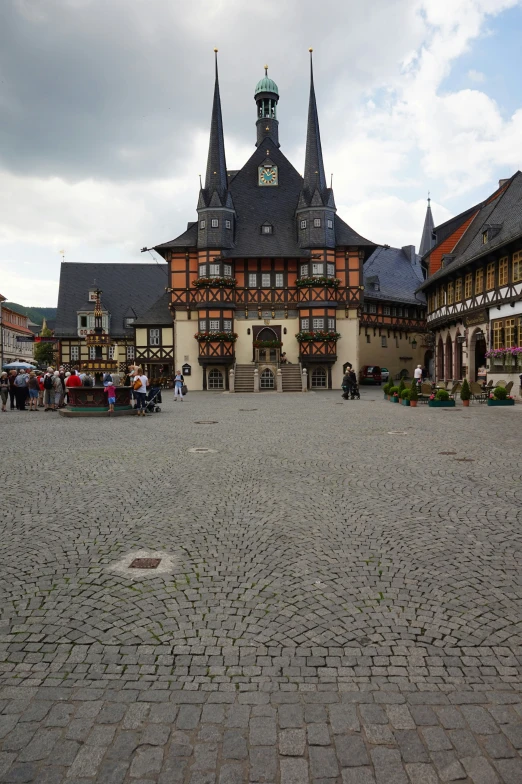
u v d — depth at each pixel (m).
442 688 3.44
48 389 24.42
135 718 3.17
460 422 17.50
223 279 44.75
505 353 27.95
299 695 3.38
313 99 46.47
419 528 6.57
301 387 42.72
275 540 6.19
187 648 3.90
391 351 60.25
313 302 45.28
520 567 5.34
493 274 29.95
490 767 2.81
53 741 2.99
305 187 46.19
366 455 11.49
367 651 3.86
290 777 2.76
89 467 10.39
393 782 2.73
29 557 5.68
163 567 5.39
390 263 64.88
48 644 3.96
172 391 43.91
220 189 45.44
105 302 63.91
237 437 14.51
